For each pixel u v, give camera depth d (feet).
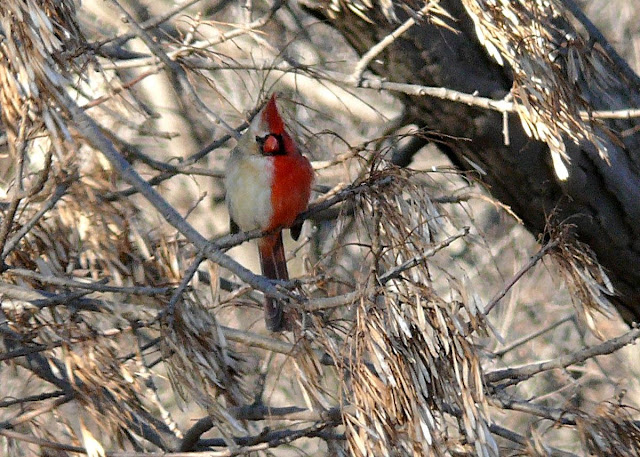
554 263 25.68
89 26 46.96
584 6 61.21
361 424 19.75
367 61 29.22
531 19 25.95
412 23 28.25
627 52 60.39
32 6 19.83
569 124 25.70
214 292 27.45
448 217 23.48
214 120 28.45
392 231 22.26
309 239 33.24
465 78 30.89
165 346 21.99
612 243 33.12
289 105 41.96
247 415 25.35
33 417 23.26
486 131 31.27
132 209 25.02
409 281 20.77
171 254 25.20
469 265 54.39
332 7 30.53
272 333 29.40
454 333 20.61
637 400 50.60
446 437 20.98
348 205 23.65
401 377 20.01
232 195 30.01
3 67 20.12
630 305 35.35
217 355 22.61
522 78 25.23
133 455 22.12
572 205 32.63
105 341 22.82
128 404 22.61
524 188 32.65
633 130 31.68
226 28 45.98
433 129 32.22
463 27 30.66
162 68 29.09
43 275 22.59
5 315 23.79
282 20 47.01
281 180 28.96
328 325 22.76
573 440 48.29
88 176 24.08
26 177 25.49
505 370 25.89
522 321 55.06
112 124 32.99
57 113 20.12
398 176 23.04
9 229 22.07
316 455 41.63
